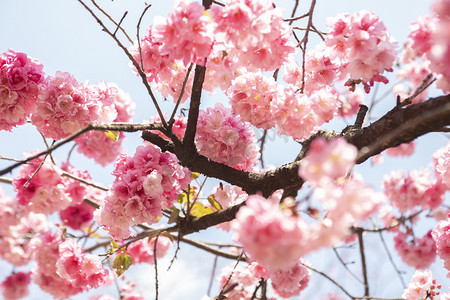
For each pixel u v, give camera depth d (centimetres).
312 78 154
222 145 148
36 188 172
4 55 150
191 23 134
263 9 136
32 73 150
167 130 146
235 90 148
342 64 152
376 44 139
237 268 174
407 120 132
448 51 114
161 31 136
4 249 205
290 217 114
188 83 154
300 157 150
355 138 138
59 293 182
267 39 139
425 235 204
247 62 142
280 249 112
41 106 150
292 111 146
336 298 179
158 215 146
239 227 113
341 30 141
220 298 156
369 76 141
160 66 149
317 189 115
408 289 168
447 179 151
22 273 208
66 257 158
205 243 194
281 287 153
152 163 147
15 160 147
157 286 148
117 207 146
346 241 204
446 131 140
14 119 150
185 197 158
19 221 200
